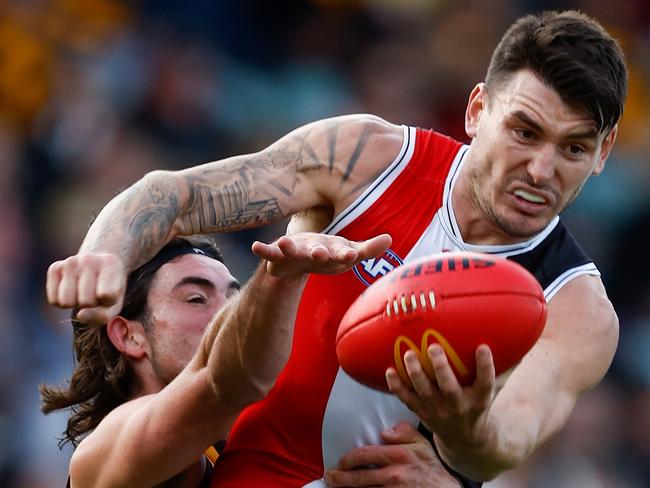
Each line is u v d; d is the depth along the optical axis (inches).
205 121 1481.3
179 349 631.2
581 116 526.9
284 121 1529.3
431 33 1627.7
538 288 461.7
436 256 466.9
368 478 542.9
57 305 478.6
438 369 440.1
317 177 579.8
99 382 657.0
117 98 1448.1
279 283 496.4
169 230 553.0
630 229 1534.2
